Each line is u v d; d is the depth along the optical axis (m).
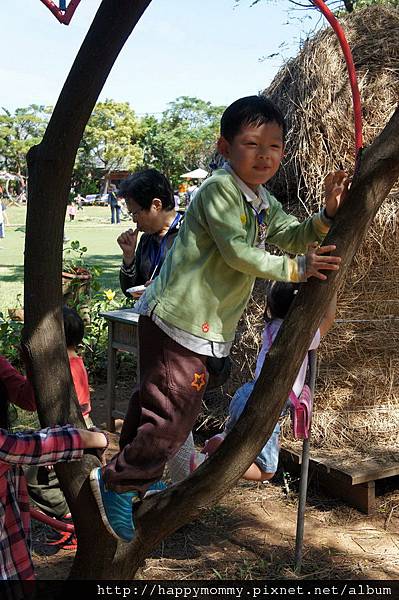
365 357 4.22
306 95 4.22
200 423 4.72
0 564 2.27
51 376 2.48
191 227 2.27
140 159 55.47
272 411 2.21
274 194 4.52
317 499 3.98
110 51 2.27
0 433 2.24
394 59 4.21
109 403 5.09
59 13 2.39
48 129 2.35
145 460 2.23
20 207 48.56
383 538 3.55
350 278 4.17
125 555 2.53
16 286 11.47
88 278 6.63
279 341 2.14
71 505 2.54
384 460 3.92
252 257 2.08
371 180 2.01
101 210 45.62
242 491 4.09
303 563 3.30
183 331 2.24
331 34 4.35
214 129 53.34
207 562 3.32
